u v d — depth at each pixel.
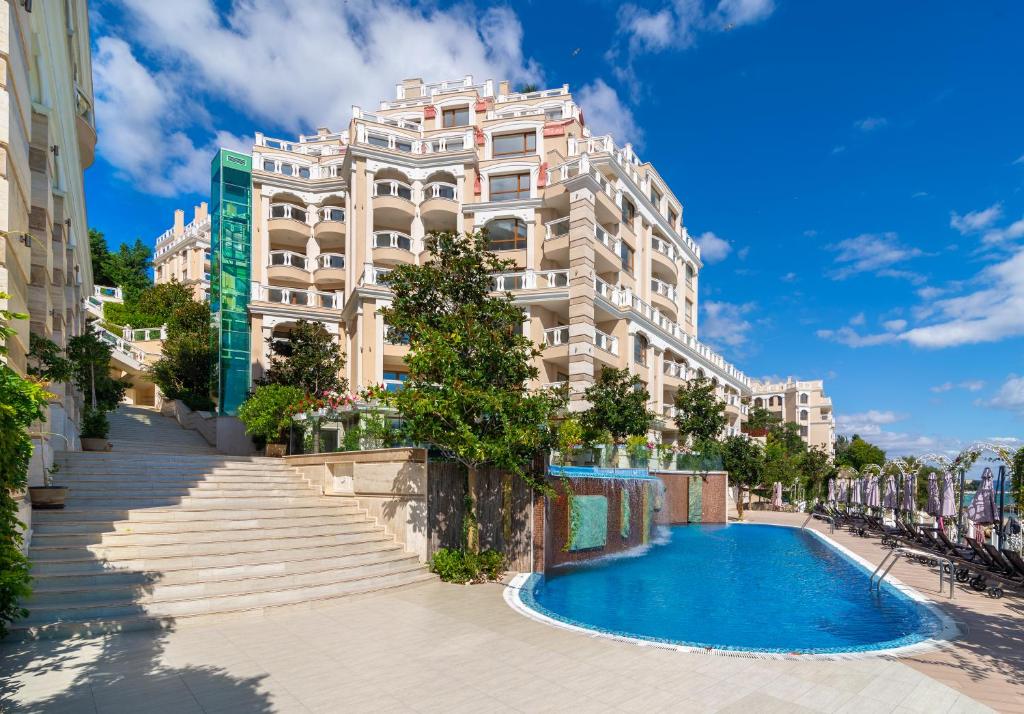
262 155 35.22
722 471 32.06
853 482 33.88
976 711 6.05
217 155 34.19
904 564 16.33
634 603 12.16
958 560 15.09
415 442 13.03
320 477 15.92
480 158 35.47
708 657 7.64
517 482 14.23
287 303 33.19
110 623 8.17
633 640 8.34
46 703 5.91
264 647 7.80
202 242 59.22
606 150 34.19
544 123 34.75
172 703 5.97
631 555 19.23
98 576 9.06
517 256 32.69
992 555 13.45
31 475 10.91
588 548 17.39
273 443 22.56
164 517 11.48
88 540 9.97
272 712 5.81
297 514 13.28
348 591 10.64
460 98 37.38
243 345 32.72
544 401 12.74
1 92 8.33
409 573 12.10
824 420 88.75
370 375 29.38
